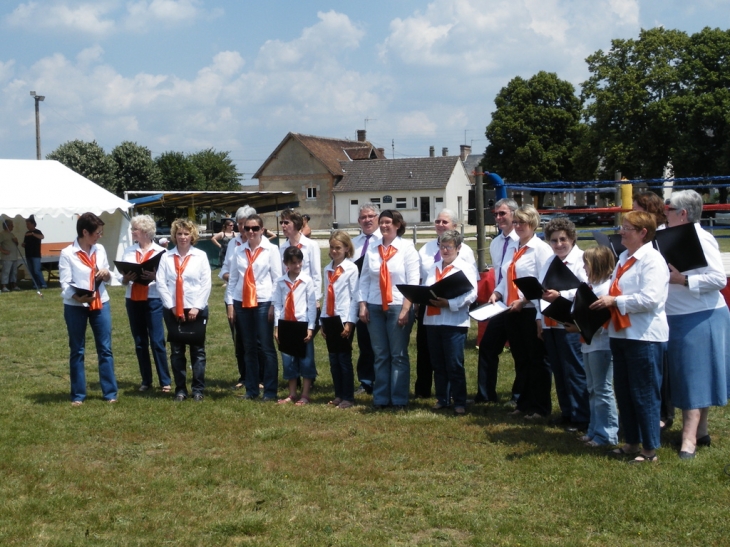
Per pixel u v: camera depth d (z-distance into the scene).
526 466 5.48
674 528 4.38
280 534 4.44
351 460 5.73
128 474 5.51
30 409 7.35
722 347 5.55
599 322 5.48
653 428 5.43
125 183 58.62
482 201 11.05
